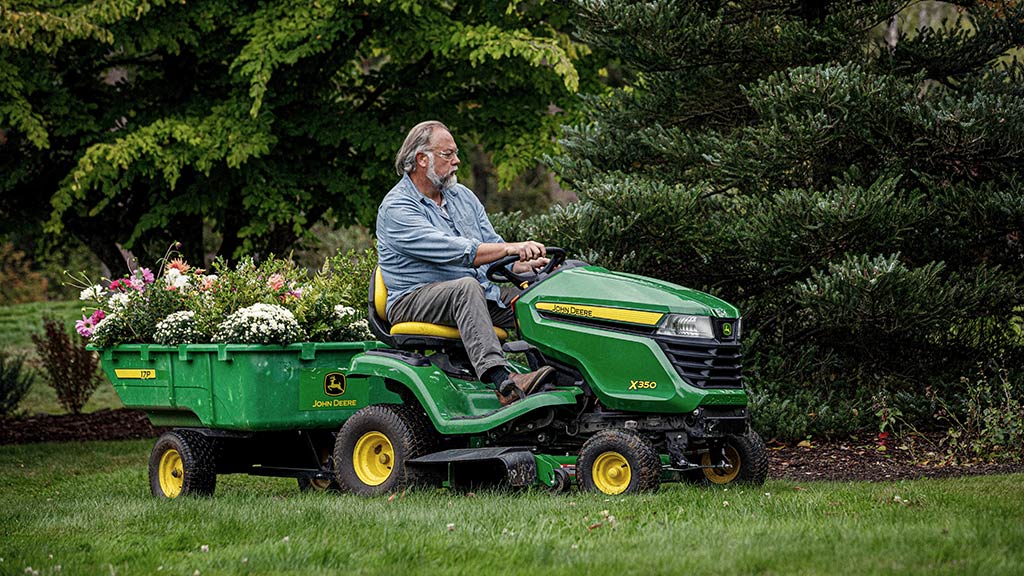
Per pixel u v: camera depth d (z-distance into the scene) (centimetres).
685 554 542
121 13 1524
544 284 793
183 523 701
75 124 1612
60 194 1551
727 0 1316
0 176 1645
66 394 2020
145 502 816
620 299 764
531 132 1667
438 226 835
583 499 712
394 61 1766
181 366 877
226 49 1688
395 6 1588
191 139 1539
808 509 674
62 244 1898
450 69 1727
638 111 1320
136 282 952
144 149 1536
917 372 1236
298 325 873
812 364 1223
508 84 1694
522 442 796
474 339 770
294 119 1672
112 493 985
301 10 1584
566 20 1697
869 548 544
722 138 1246
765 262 1166
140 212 1758
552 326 775
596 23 1262
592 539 591
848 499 721
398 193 830
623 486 740
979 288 1109
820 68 1121
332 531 636
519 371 835
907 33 1277
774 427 1156
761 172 1159
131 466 1315
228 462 922
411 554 566
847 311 1086
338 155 1731
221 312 889
